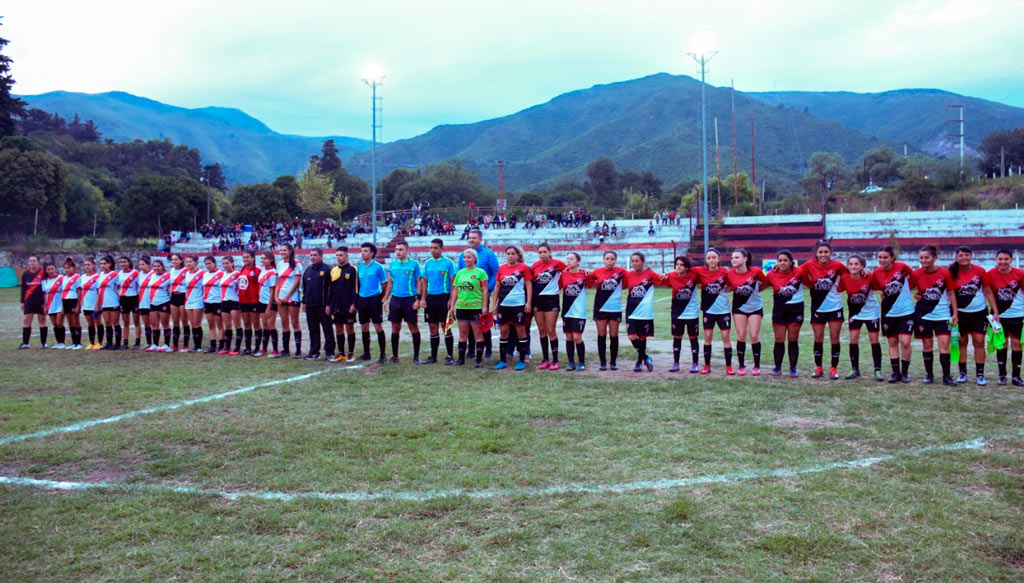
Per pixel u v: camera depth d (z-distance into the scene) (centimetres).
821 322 990
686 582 369
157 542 434
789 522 447
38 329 1991
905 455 593
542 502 491
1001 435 658
